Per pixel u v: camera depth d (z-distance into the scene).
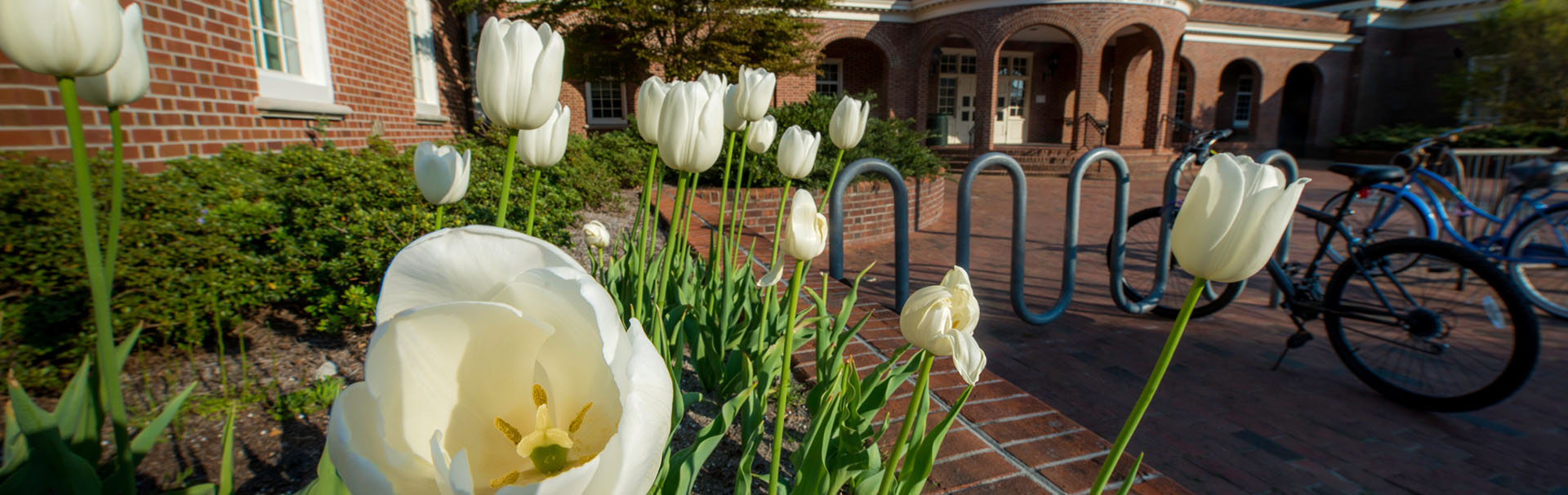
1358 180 3.77
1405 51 24.17
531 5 11.09
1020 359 4.02
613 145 9.23
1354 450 2.94
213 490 1.08
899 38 19.59
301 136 5.34
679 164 1.49
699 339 2.29
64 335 2.36
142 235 2.46
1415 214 5.53
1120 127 20.39
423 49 9.77
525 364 0.71
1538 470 2.79
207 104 4.07
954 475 1.86
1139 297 4.93
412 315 0.61
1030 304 5.23
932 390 2.43
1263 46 23.08
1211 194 0.77
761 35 13.16
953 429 2.12
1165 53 18.27
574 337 0.67
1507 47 17.80
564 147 1.42
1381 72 24.23
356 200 3.38
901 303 3.79
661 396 0.61
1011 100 23.11
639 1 11.73
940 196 9.69
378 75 7.35
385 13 7.62
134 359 2.65
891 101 19.86
